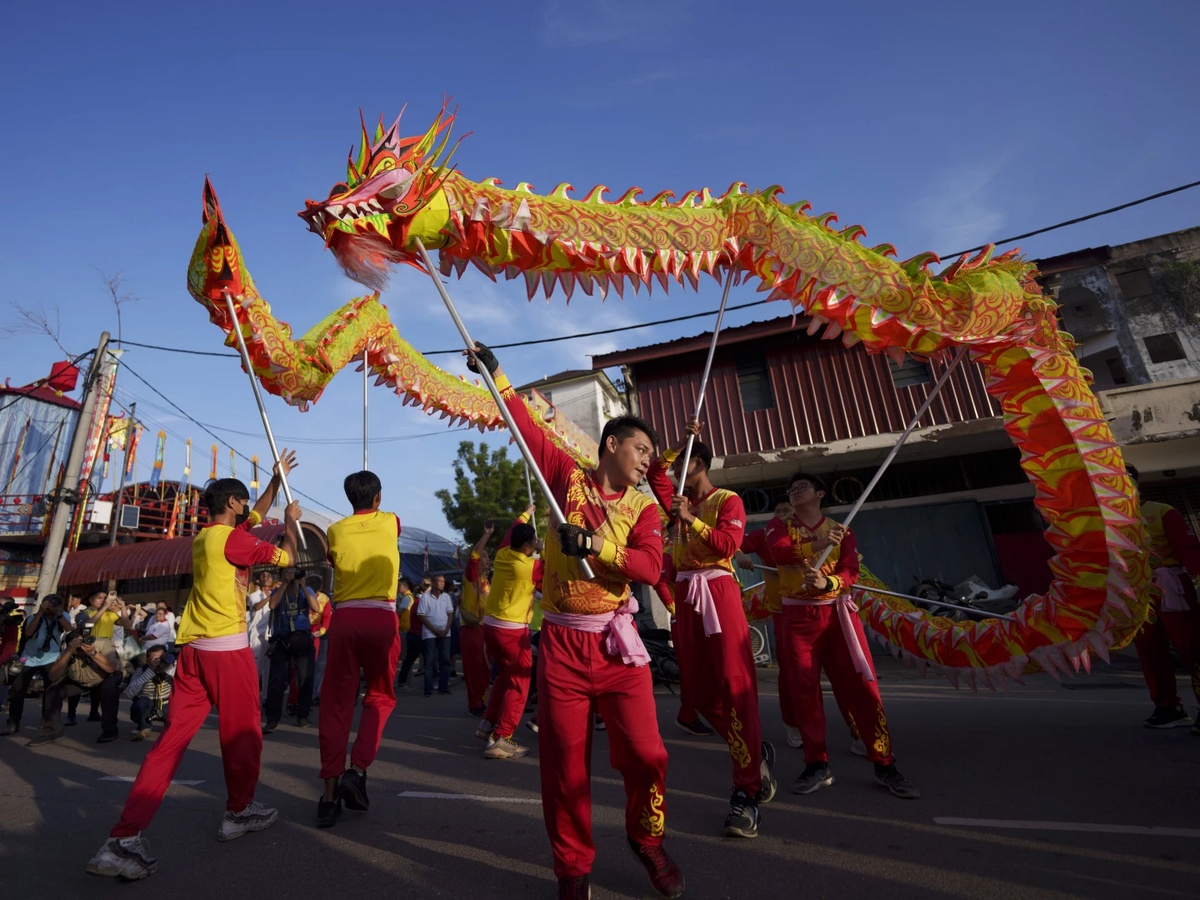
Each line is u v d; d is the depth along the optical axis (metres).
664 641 7.98
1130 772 3.49
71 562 16.44
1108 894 2.19
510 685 4.84
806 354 12.62
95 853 3.02
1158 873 2.32
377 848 2.90
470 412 5.70
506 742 4.76
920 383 11.95
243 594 3.26
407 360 5.10
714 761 4.27
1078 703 5.77
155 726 7.27
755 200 3.44
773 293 3.49
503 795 3.69
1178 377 11.61
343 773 3.31
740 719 2.98
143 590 16.44
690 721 5.16
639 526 2.38
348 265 2.56
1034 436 3.81
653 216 3.07
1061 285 12.75
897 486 12.73
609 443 2.42
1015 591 10.40
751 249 3.44
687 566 3.40
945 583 11.56
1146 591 3.59
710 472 12.67
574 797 2.17
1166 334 11.93
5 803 3.91
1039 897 2.19
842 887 2.32
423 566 19.19
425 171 2.54
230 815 3.10
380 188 2.44
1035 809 3.02
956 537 11.77
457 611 11.57
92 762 5.22
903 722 5.25
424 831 3.11
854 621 3.56
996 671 4.11
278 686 6.63
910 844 2.68
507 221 2.68
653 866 2.29
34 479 18.83
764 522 13.06
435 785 3.97
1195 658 4.42
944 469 12.54
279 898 2.44
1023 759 3.86
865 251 3.37
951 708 5.82
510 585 4.91
